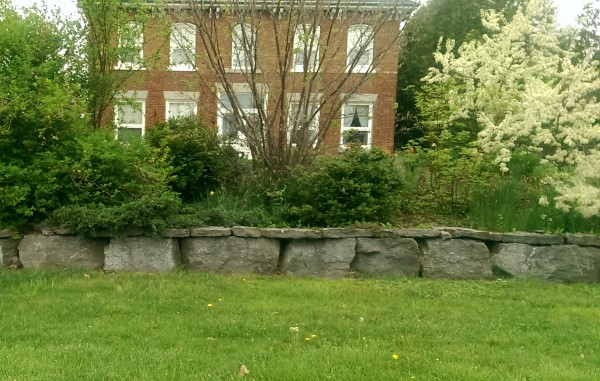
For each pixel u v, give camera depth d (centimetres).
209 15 952
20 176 757
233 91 934
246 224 807
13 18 829
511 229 830
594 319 593
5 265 766
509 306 643
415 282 745
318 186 814
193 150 907
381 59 964
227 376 414
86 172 770
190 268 772
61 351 460
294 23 895
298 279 750
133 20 914
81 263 763
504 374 428
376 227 789
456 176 874
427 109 990
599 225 837
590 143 798
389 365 441
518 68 967
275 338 508
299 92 963
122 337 504
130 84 1307
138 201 757
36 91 785
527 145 891
